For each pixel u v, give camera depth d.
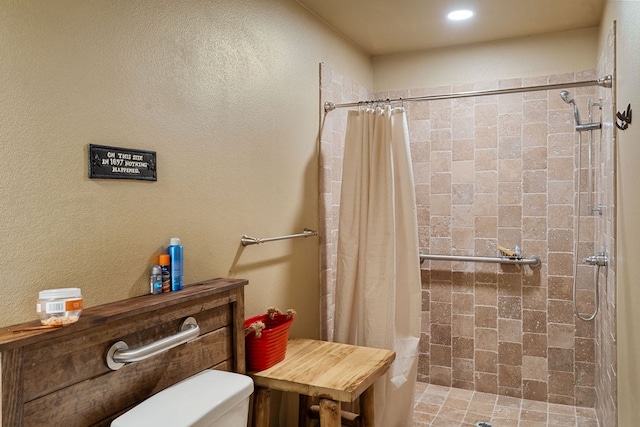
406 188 2.56
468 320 3.40
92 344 1.30
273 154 2.38
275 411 2.43
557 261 3.16
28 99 1.28
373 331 2.55
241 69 2.14
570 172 3.11
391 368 2.55
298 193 2.62
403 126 2.55
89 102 1.45
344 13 2.79
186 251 1.83
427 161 3.48
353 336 2.69
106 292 1.50
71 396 1.25
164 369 1.54
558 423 2.88
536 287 3.22
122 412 1.40
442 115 3.44
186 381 1.58
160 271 1.63
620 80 2.12
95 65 1.47
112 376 1.37
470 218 3.37
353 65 3.32
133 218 1.60
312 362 2.03
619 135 2.15
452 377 3.46
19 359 1.12
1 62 1.22
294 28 2.58
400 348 2.59
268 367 1.96
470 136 3.36
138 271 1.62
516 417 2.97
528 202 3.22
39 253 1.32
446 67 3.43
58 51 1.36
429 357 3.52
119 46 1.55
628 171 1.90
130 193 1.59
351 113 2.66
